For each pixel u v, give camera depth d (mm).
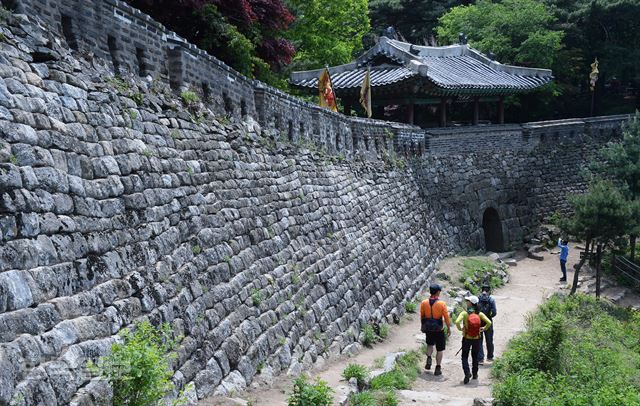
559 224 25938
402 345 15867
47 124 7117
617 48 45000
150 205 8906
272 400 9719
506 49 42094
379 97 28266
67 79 7855
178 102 10969
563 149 36125
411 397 11422
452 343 16547
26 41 7340
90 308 6988
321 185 16656
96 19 8984
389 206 21734
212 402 8656
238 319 10352
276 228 13148
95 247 7422
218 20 17547
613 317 21953
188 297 9117
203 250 10062
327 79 23984
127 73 9664
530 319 18750
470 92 29031
